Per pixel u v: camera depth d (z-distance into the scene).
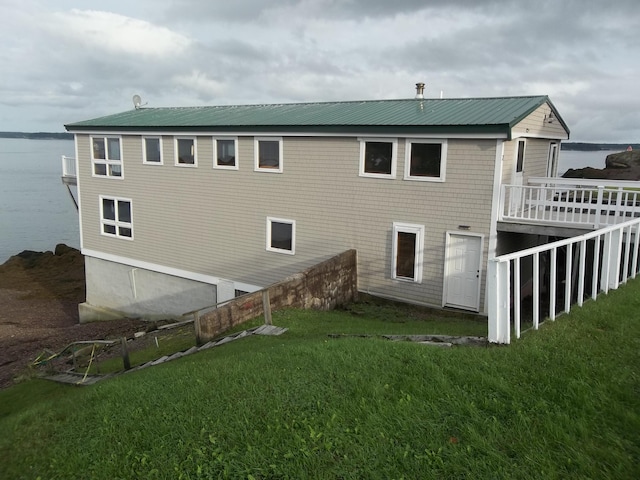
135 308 21.05
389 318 12.80
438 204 13.45
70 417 5.63
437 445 4.09
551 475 3.60
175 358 9.17
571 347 5.52
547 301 14.08
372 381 5.27
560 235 12.27
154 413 5.26
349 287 14.84
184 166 18.34
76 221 56.53
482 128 12.27
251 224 17.09
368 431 4.37
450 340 6.86
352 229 15.02
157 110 23.16
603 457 3.74
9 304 27.20
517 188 13.70
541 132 15.18
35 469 4.73
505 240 13.36
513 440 4.04
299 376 5.64
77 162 21.72
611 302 7.03
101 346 14.02
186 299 19.34
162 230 19.50
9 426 5.82
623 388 4.57
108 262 21.58
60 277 32.59
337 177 15.02
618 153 36.66
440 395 4.80
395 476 3.81
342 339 7.52
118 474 4.35
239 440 4.51
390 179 14.09
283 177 16.06
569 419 4.20
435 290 13.84
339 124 14.41
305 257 16.06
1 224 53.66
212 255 18.27
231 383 5.67
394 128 13.56
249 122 16.70
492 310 6.04
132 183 20.02
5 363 16.81
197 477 4.12
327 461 4.07
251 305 11.42
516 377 4.98
